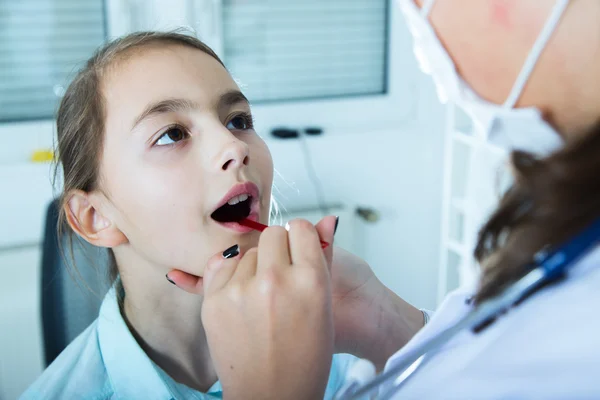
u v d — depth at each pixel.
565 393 0.43
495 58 0.53
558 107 0.50
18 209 1.80
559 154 0.46
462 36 0.54
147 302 0.98
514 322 0.48
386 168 2.23
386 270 2.33
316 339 0.57
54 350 1.30
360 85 2.31
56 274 1.29
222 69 0.94
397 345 0.90
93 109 0.92
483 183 1.71
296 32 2.17
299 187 2.11
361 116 2.27
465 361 0.49
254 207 0.90
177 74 0.89
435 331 0.56
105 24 1.94
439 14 0.56
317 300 0.57
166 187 0.87
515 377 0.45
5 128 1.87
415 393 0.51
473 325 0.50
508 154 0.52
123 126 0.89
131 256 0.96
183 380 1.00
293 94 2.22
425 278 2.41
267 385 0.56
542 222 0.46
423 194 2.31
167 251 0.90
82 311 1.30
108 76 0.92
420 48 0.59
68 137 0.98
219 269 0.65
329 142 2.12
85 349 1.01
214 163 0.86
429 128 2.27
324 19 2.20
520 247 0.47
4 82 1.89
